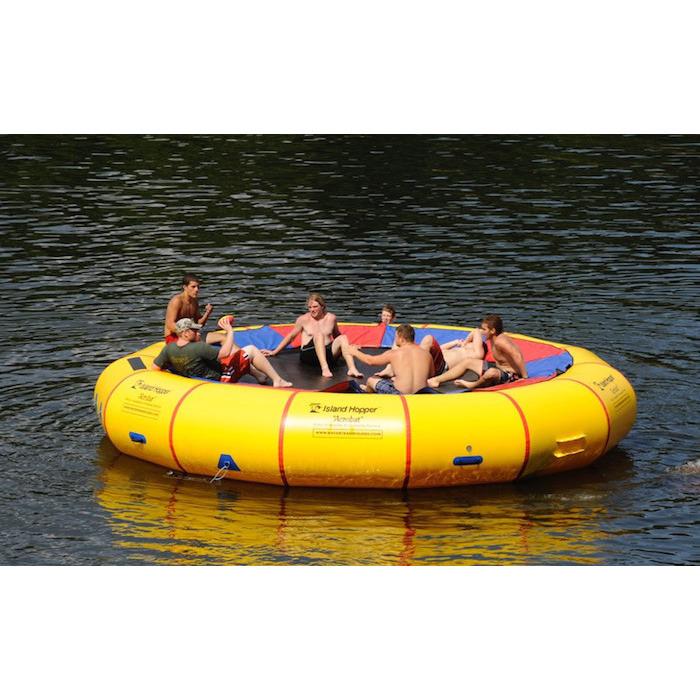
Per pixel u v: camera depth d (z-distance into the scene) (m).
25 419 15.89
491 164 34.91
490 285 22.94
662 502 13.49
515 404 13.87
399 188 31.78
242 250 25.59
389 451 13.38
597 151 36.72
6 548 12.16
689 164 34.78
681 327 20.31
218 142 37.94
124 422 14.58
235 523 12.90
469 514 13.16
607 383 14.97
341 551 12.19
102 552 12.10
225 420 13.80
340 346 16.11
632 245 26.06
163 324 20.45
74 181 32.22
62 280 23.17
